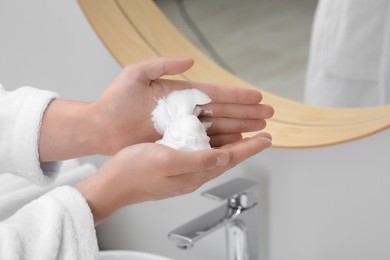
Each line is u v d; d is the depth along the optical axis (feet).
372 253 3.24
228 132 2.78
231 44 4.66
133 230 3.98
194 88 2.72
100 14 3.56
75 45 3.76
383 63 3.55
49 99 2.81
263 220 3.48
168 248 3.88
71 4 3.69
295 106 3.47
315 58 3.85
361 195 3.19
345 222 3.27
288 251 3.47
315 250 3.39
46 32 3.84
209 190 3.15
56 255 2.34
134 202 2.48
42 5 3.79
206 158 2.19
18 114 2.78
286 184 3.36
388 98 3.55
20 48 3.96
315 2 4.65
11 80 4.09
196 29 4.81
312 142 3.12
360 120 3.16
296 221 3.40
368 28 3.61
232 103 2.73
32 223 2.36
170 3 4.83
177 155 2.21
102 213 2.48
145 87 2.67
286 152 3.31
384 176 3.10
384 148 3.07
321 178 3.26
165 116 2.65
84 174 3.70
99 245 4.13
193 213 3.71
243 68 4.44
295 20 4.62
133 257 3.61
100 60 3.70
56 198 2.40
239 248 3.22
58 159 2.86
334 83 3.72
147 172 2.28
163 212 3.81
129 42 3.56
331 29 3.77
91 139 2.80
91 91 3.81
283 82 4.05
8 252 2.25
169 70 2.55
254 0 4.83
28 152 2.78
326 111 3.38
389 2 3.53
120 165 2.35
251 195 3.21
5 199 3.36
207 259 3.74
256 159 3.40
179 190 2.38
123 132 2.75
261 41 4.64
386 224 3.16
